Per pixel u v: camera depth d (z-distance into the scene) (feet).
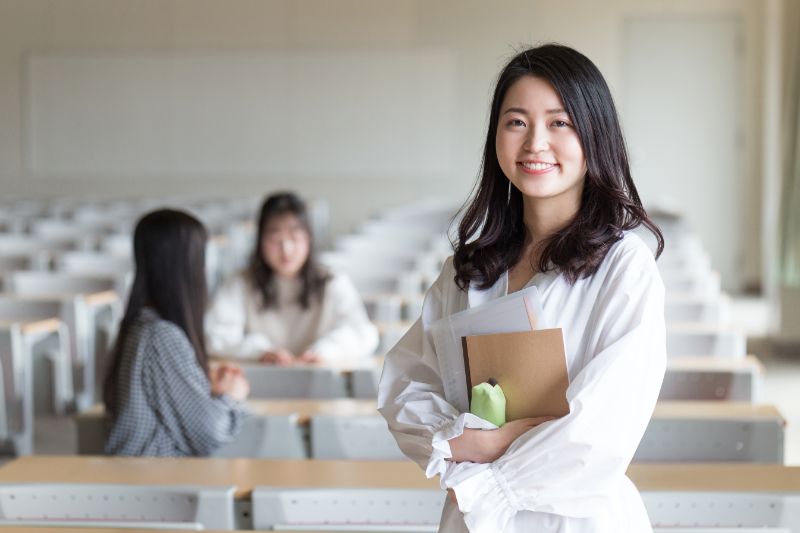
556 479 5.13
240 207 38.11
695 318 16.46
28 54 45.70
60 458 8.63
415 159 44.93
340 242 25.85
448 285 5.97
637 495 5.61
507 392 5.41
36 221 33.76
